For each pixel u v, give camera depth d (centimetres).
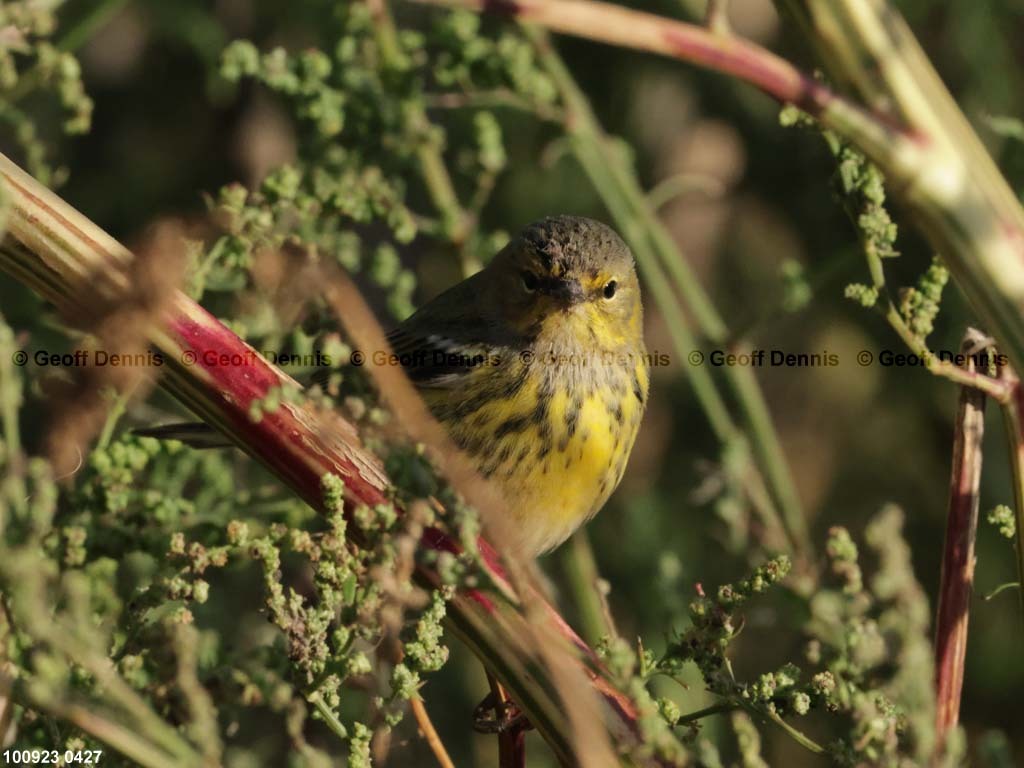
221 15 1280
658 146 1373
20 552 440
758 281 1369
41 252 408
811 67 1234
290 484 468
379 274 830
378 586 447
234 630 879
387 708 479
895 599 439
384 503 465
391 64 873
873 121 386
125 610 519
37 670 428
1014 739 1245
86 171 1324
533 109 927
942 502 1341
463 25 877
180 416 859
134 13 1273
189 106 1331
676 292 1348
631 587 1162
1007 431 510
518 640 441
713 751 435
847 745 452
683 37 373
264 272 448
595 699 441
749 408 946
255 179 1303
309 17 1234
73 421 445
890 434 1356
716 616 484
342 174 780
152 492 581
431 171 922
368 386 436
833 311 1343
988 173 397
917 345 537
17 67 912
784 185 1373
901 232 1235
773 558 489
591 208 1305
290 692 490
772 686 469
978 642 1255
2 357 536
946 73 1311
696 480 1226
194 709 446
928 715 429
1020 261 391
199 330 450
